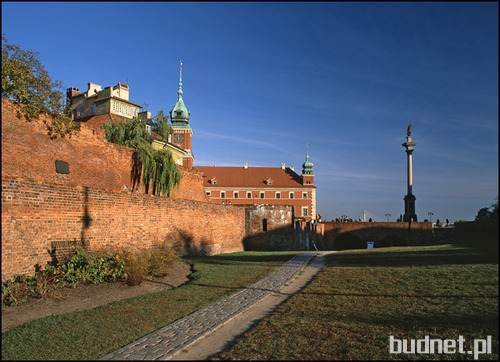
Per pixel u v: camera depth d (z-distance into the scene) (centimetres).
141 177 2922
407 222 6319
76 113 5659
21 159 1978
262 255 2997
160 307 1130
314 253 3244
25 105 2002
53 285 1241
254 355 727
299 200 9725
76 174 2334
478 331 794
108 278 1434
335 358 696
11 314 999
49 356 732
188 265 2105
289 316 1006
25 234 1278
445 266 1627
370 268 1819
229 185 9781
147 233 2128
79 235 1578
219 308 1129
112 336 855
